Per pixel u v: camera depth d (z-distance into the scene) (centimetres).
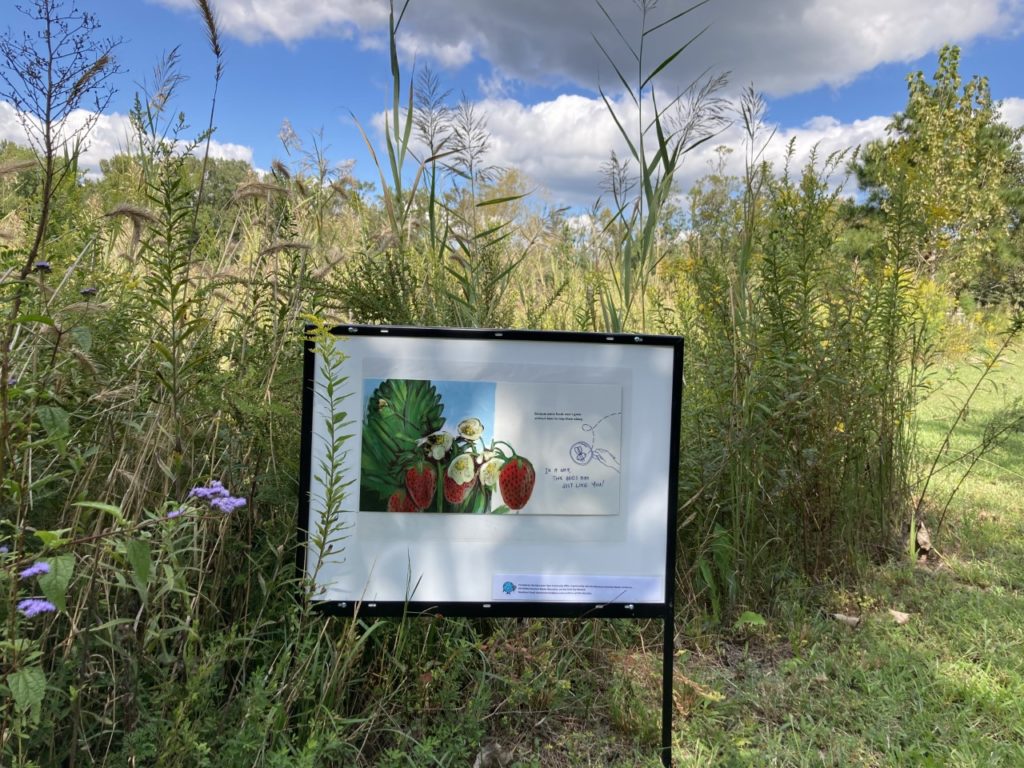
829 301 388
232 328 271
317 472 216
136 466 197
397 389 219
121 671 189
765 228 389
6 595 150
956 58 1312
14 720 153
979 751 241
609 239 436
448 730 227
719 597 347
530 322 373
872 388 386
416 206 362
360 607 217
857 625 336
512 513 223
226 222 311
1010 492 546
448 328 221
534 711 254
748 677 292
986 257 1152
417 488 220
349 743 215
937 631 331
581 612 225
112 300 260
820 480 374
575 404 226
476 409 223
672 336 228
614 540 227
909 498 455
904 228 410
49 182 162
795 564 380
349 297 299
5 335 153
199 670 178
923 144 1126
